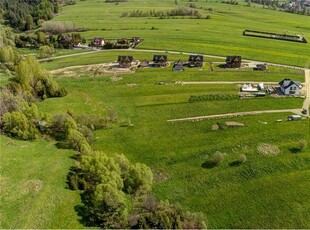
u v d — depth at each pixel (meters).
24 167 76.06
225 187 79.38
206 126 101.25
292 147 89.88
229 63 142.25
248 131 97.50
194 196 77.44
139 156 90.44
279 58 152.50
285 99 114.12
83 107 115.38
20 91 114.06
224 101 114.50
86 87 131.50
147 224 61.16
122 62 148.12
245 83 127.00
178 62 146.50
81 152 83.62
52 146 87.06
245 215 72.19
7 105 97.06
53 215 63.31
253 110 108.50
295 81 120.56
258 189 78.12
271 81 128.25
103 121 103.62
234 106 111.25
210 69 141.00
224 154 88.88
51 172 75.25
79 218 63.25
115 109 114.00
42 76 123.81
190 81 130.62
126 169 77.56
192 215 66.62
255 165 84.50
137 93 123.88
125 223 62.03
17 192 68.06
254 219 71.19
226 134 97.00
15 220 61.09
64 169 77.06
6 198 66.25
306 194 76.06
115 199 63.41
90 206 66.31
